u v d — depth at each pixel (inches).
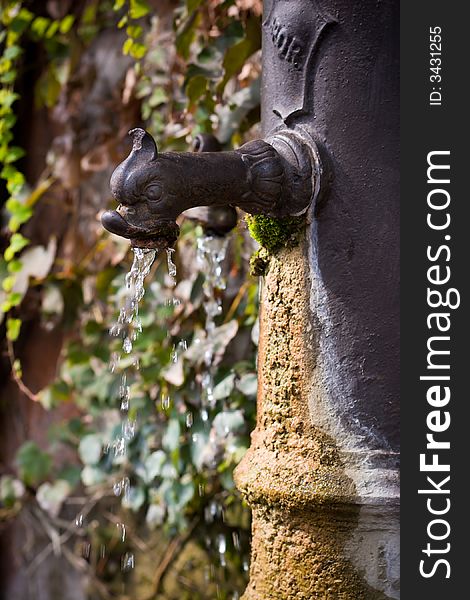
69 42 92.5
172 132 80.9
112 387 87.4
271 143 49.4
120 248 86.9
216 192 46.4
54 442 93.9
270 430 51.0
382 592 47.7
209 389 72.1
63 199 95.3
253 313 71.6
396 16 48.7
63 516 96.3
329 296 48.9
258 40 69.6
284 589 49.6
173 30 77.9
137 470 83.4
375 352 48.4
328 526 48.3
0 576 101.4
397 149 48.4
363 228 48.4
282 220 49.8
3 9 90.0
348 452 48.3
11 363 99.4
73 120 93.7
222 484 76.9
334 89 48.8
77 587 95.8
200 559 86.7
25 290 90.8
